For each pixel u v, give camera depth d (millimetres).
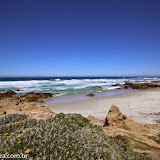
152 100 23922
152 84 54812
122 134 7152
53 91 37312
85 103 22844
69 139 2971
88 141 3029
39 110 12852
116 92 36500
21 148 2508
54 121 4238
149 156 4816
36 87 45625
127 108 18453
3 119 5316
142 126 9781
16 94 32500
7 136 3025
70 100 25719
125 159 3826
